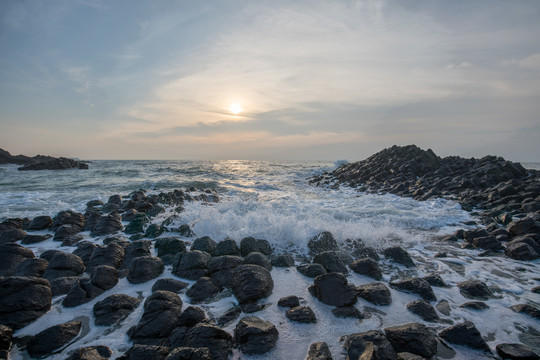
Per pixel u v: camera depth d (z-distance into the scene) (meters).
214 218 8.23
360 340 3.53
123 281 5.29
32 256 6.21
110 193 17.22
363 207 12.02
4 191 17.88
